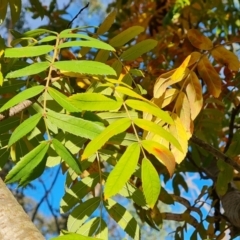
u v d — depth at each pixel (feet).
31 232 1.11
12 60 1.71
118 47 2.10
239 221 2.39
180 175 3.22
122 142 1.66
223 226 2.74
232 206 2.45
